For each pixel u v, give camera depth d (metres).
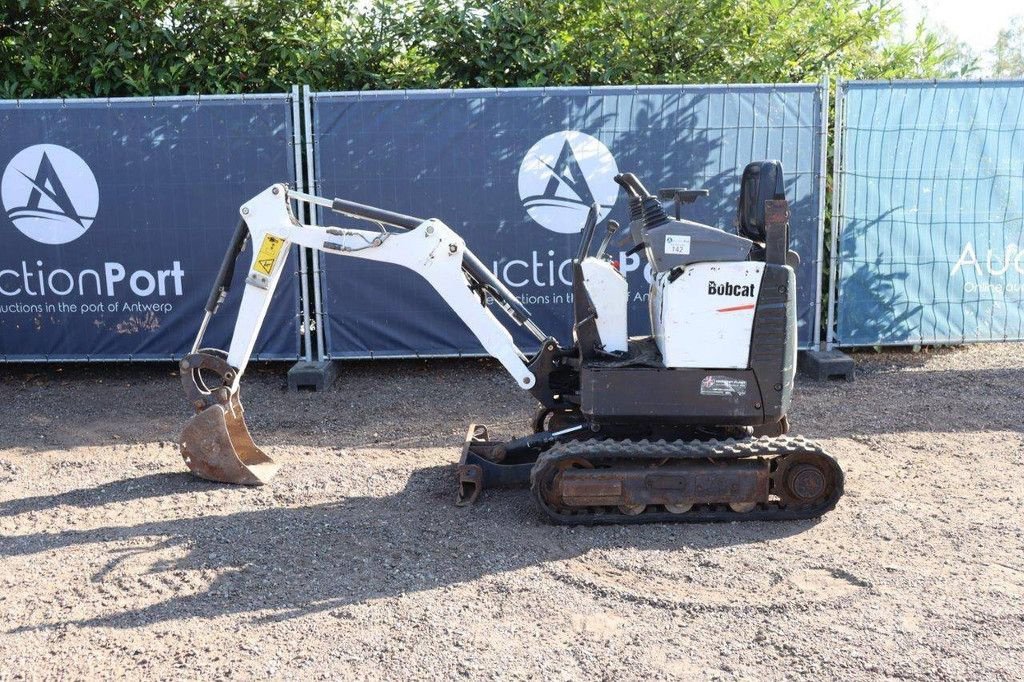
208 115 8.47
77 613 4.42
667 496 5.33
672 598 4.48
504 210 8.62
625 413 5.41
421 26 10.19
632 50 10.41
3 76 10.12
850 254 8.73
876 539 5.16
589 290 5.61
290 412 7.98
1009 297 8.84
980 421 7.41
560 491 5.34
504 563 4.91
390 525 5.45
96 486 6.24
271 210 6.02
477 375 9.02
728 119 8.52
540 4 10.12
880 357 9.41
